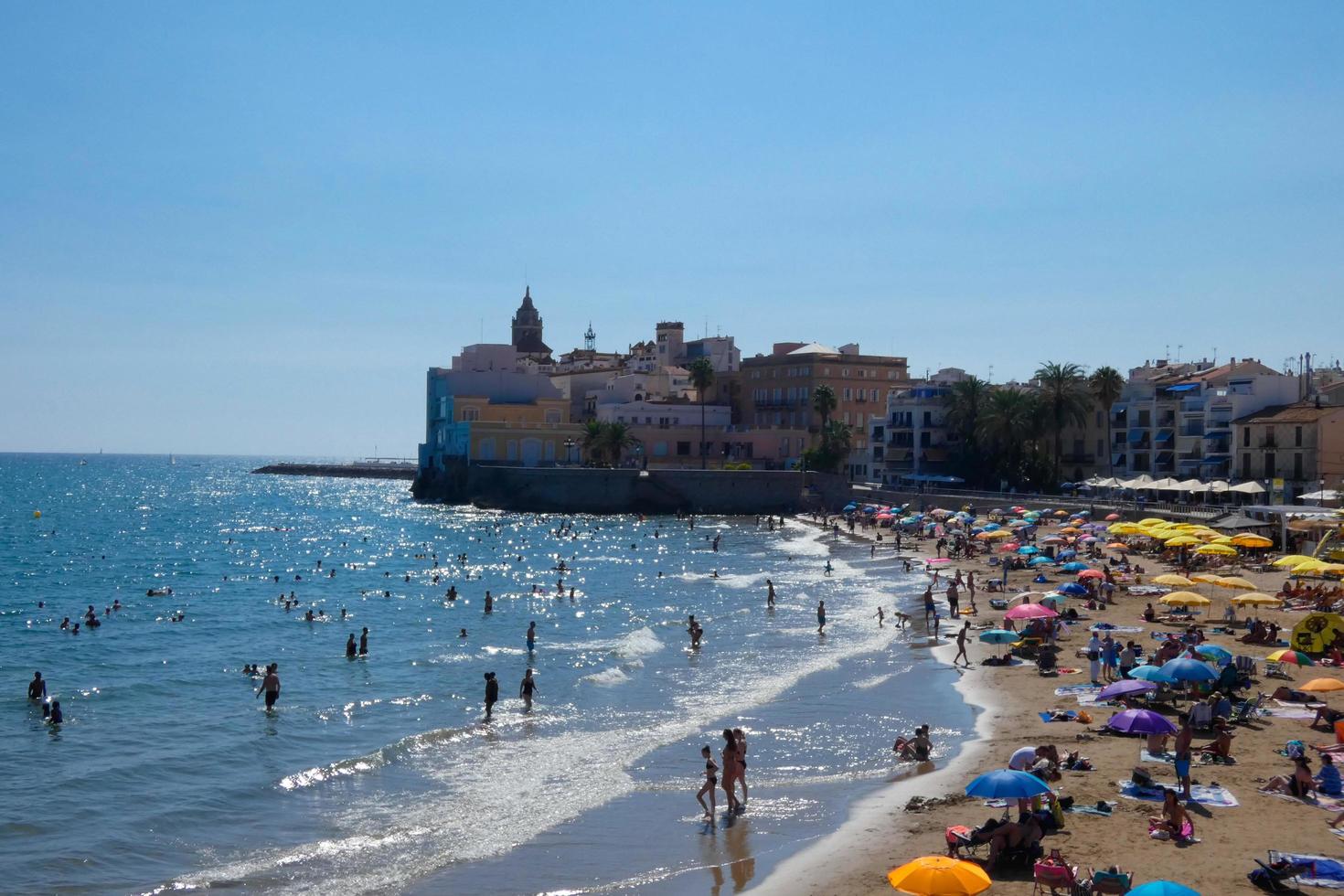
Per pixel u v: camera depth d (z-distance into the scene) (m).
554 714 44.19
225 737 41.81
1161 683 37.75
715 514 159.88
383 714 45.41
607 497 162.00
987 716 40.03
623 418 181.62
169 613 79.56
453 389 187.75
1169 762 30.92
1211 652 40.16
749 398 198.00
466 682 52.09
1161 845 24.66
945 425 155.88
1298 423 100.69
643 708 45.03
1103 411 136.38
